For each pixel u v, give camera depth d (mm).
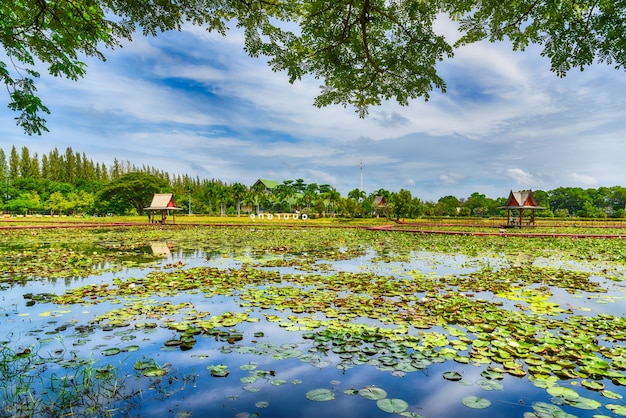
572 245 14039
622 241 15602
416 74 4027
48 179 79250
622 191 79438
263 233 21891
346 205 54531
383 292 6125
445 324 4355
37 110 5336
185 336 3961
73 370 3197
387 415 2496
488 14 3676
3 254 11195
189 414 2514
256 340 3904
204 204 75625
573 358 3348
